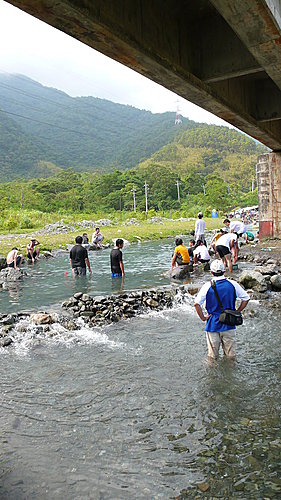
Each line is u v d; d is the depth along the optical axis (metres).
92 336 6.86
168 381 5.06
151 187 100.19
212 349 5.63
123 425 4.09
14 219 42.31
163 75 6.46
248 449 3.60
